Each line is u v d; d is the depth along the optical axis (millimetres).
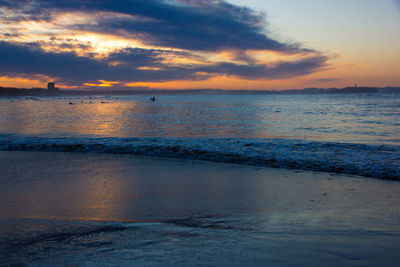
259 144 12625
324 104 67188
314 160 9203
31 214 4254
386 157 9727
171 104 80250
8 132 18969
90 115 36969
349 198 5230
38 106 67062
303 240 2857
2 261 2312
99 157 9898
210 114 37531
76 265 2211
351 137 16234
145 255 2418
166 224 3604
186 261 2275
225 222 3750
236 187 6121
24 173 7453
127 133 18672
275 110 45469
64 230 3244
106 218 4074
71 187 6055
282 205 4762
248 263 2234
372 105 58031
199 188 5996
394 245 2688
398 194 5516
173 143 12812
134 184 6344
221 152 10641
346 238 2928
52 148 11562
